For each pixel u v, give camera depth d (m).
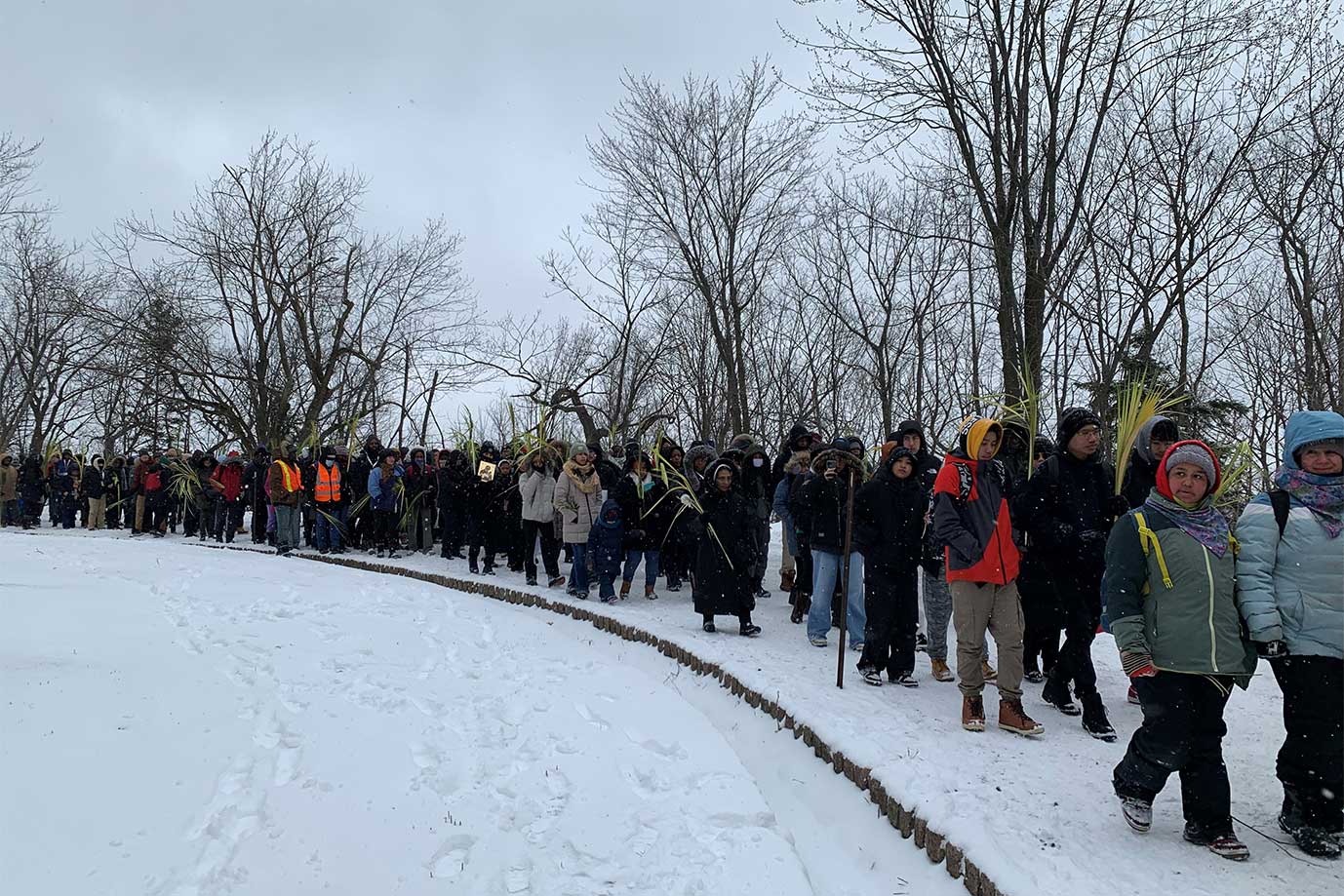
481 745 5.03
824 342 22.98
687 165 19.97
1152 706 3.85
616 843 3.90
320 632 7.52
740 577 8.00
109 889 3.23
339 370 25.98
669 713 5.71
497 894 3.46
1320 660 3.70
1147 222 10.38
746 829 4.05
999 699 6.07
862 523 6.41
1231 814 4.12
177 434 22.92
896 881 3.84
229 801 4.03
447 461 13.67
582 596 9.99
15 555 11.13
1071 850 3.78
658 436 10.73
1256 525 3.79
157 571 10.53
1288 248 11.23
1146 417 6.05
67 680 5.27
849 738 4.96
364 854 3.69
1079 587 5.50
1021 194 10.09
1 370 30.12
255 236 24.16
